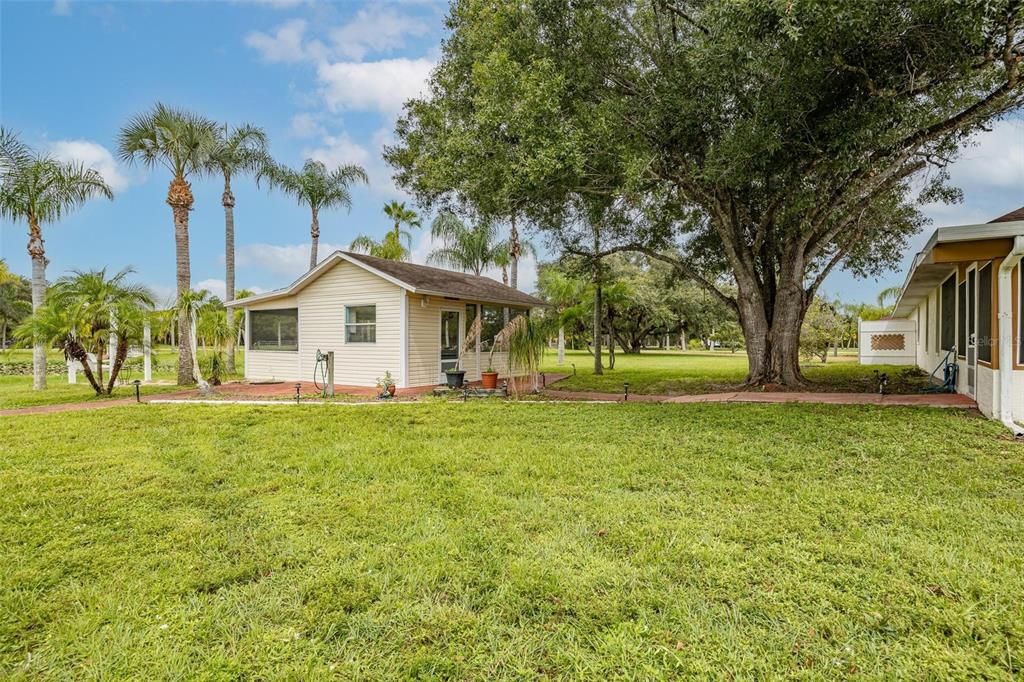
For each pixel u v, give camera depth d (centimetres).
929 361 1505
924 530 356
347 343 1421
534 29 952
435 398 1130
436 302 1424
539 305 1841
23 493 458
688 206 1318
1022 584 283
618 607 269
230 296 1995
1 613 268
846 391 1134
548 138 840
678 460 543
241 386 1461
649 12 1019
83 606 275
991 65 759
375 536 362
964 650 231
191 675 222
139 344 1450
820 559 317
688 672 220
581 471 512
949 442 585
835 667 221
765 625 252
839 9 586
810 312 2517
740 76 837
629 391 1275
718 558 317
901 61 714
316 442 669
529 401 1059
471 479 493
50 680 221
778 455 552
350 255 1381
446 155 995
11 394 1330
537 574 302
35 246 1510
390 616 265
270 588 293
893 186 1138
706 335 3891
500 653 235
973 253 691
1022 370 681
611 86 1036
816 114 810
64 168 1502
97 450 629
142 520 394
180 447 643
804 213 1119
